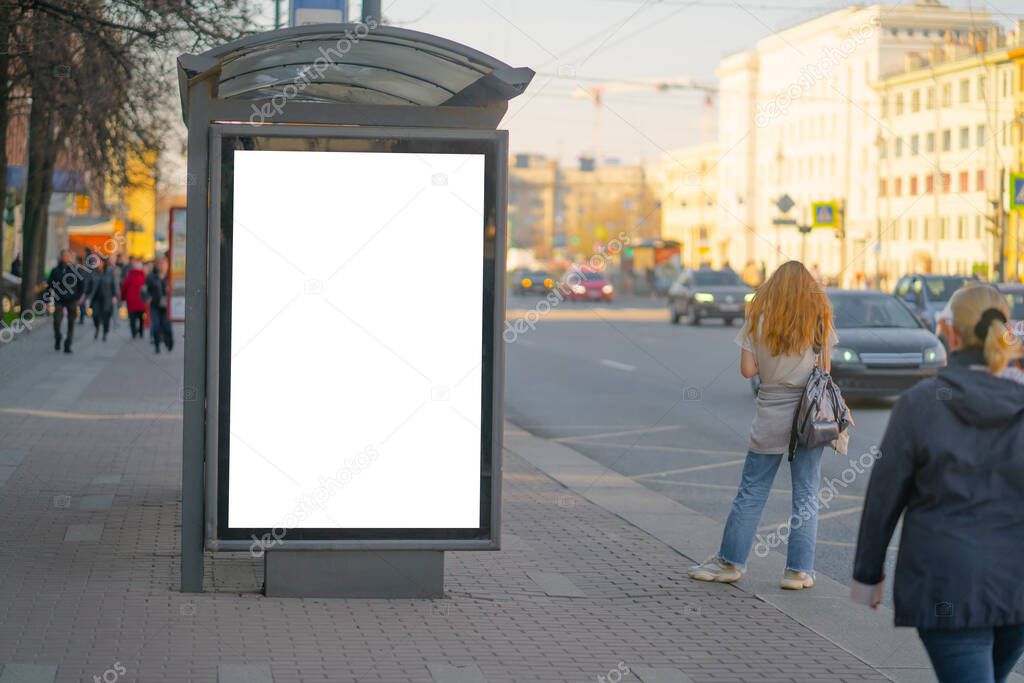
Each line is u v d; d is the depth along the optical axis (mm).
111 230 55469
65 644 6180
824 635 6805
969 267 68938
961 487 4109
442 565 7406
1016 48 60094
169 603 7047
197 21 15500
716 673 6082
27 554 8258
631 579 8094
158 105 22875
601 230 92812
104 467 12148
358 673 5863
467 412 7203
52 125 27234
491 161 7086
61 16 15469
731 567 8047
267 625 6660
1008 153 61656
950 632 4094
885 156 81438
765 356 7832
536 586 7852
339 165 7031
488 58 6742
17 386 20625
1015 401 4109
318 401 7129
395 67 7051
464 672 5938
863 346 18594
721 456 14117
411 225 7090
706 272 46750
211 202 6957
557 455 14039
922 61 79000
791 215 100250
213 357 7047
